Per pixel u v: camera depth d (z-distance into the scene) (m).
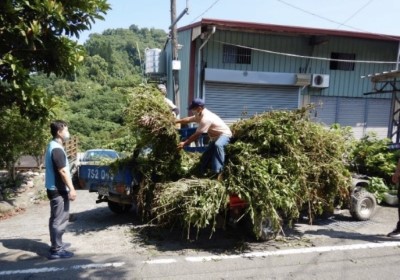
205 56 14.73
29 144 9.63
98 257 4.70
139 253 4.85
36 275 4.12
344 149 6.28
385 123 17.30
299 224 6.39
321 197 5.97
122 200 6.14
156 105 5.67
